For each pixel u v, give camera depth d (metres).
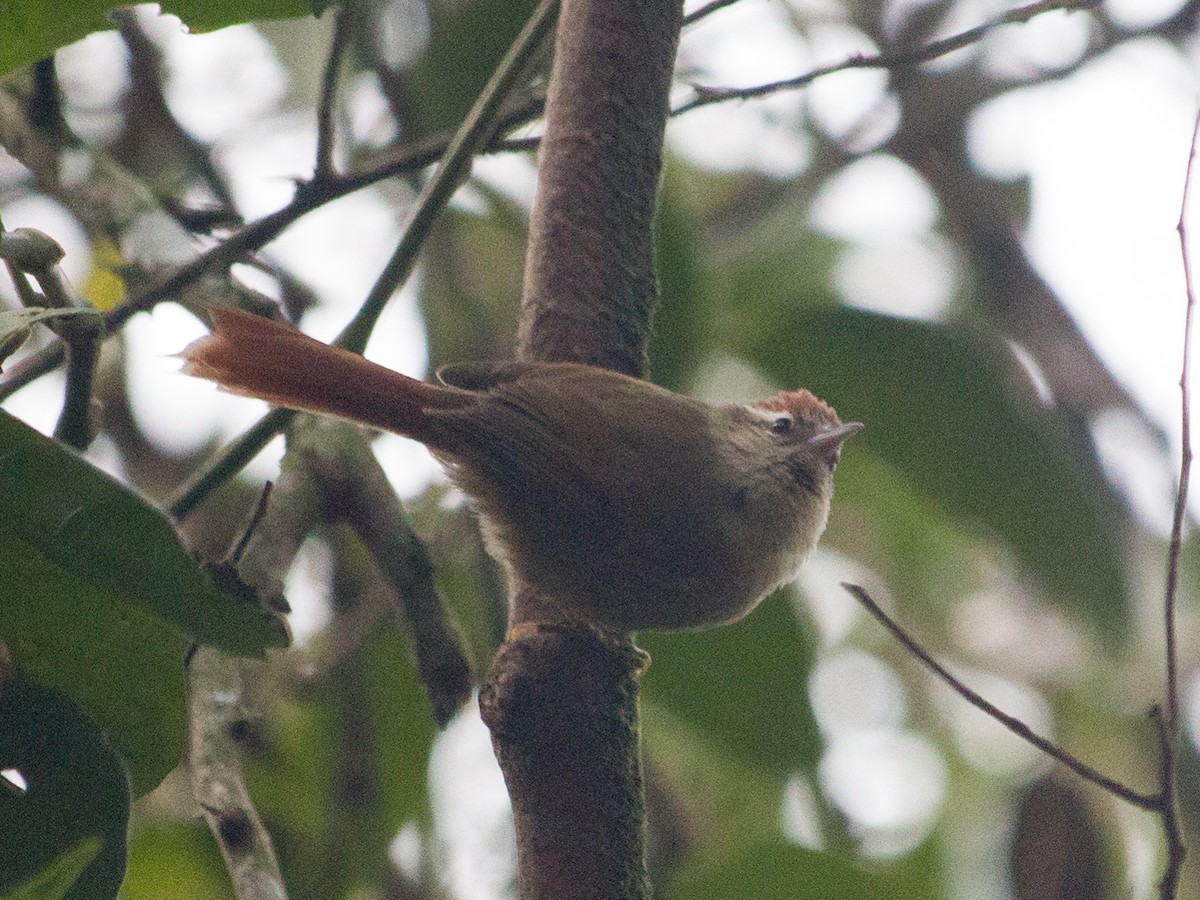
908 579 12.05
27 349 10.20
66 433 5.69
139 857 8.80
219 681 6.62
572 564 8.31
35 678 5.08
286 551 6.78
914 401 8.61
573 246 7.79
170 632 5.06
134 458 10.93
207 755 6.39
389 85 10.31
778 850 7.71
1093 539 8.52
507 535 8.38
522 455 7.96
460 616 9.34
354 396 7.32
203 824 8.83
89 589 4.96
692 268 8.54
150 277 7.83
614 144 7.63
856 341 8.62
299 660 9.34
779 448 9.01
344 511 7.04
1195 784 10.96
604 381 7.96
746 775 9.52
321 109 7.25
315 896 8.29
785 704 8.50
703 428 8.59
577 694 6.72
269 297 8.01
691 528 8.27
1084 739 11.55
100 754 4.89
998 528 8.57
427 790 8.74
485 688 6.79
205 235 8.64
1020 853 9.71
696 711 8.48
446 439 7.80
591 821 6.52
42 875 4.14
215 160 11.08
